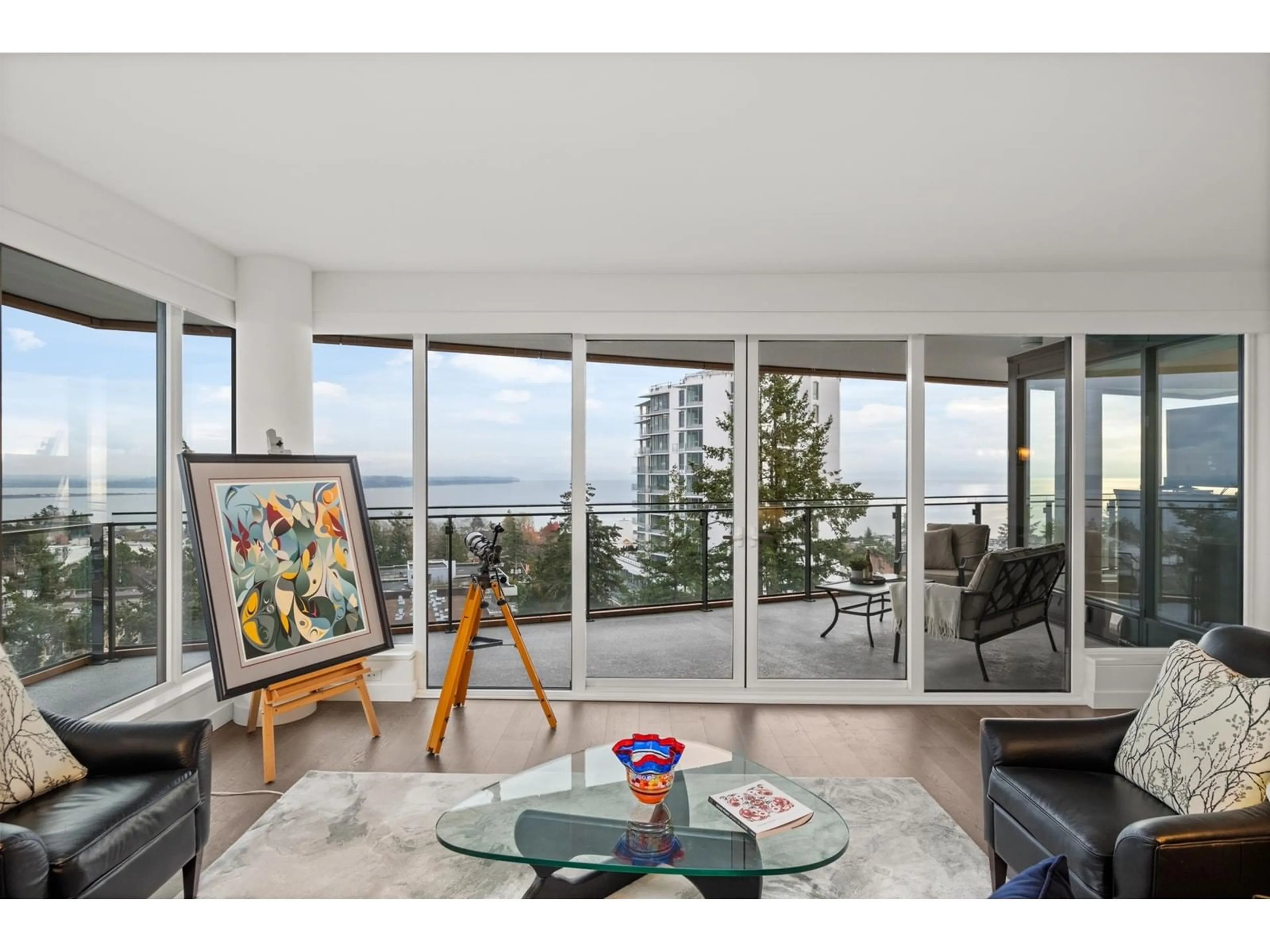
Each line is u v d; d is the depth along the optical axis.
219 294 3.96
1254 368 4.48
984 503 4.55
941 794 3.18
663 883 2.34
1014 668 4.54
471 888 2.42
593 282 4.39
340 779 3.28
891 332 4.39
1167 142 2.64
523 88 2.29
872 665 4.61
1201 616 4.59
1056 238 3.72
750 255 4.03
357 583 3.98
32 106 2.40
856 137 2.62
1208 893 1.70
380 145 2.69
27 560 2.89
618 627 4.61
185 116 2.47
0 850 1.67
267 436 3.85
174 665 3.73
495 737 3.82
